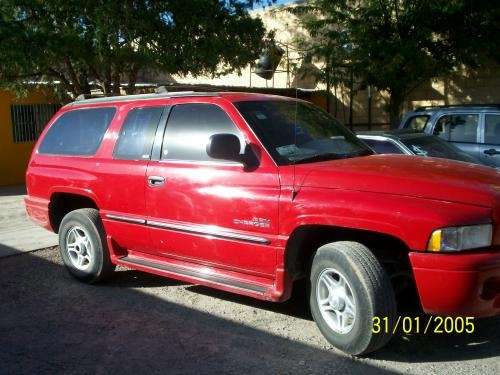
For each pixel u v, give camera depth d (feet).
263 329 16.69
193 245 17.51
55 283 21.81
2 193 48.55
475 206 13.21
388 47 46.32
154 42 38.93
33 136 55.06
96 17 35.47
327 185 14.69
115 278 22.16
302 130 17.47
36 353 15.53
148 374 14.14
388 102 61.67
